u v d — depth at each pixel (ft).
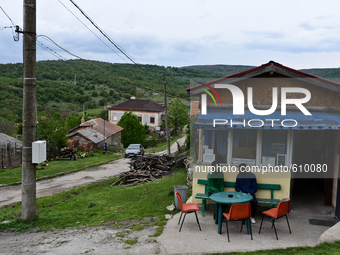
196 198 27.02
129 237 22.76
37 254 20.42
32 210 28.86
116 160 98.99
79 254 20.02
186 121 184.85
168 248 20.25
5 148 89.76
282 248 19.81
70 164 86.99
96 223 27.35
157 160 66.13
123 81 343.46
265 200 25.91
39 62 342.03
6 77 286.46
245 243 20.99
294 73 28.22
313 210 28.22
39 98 274.57
